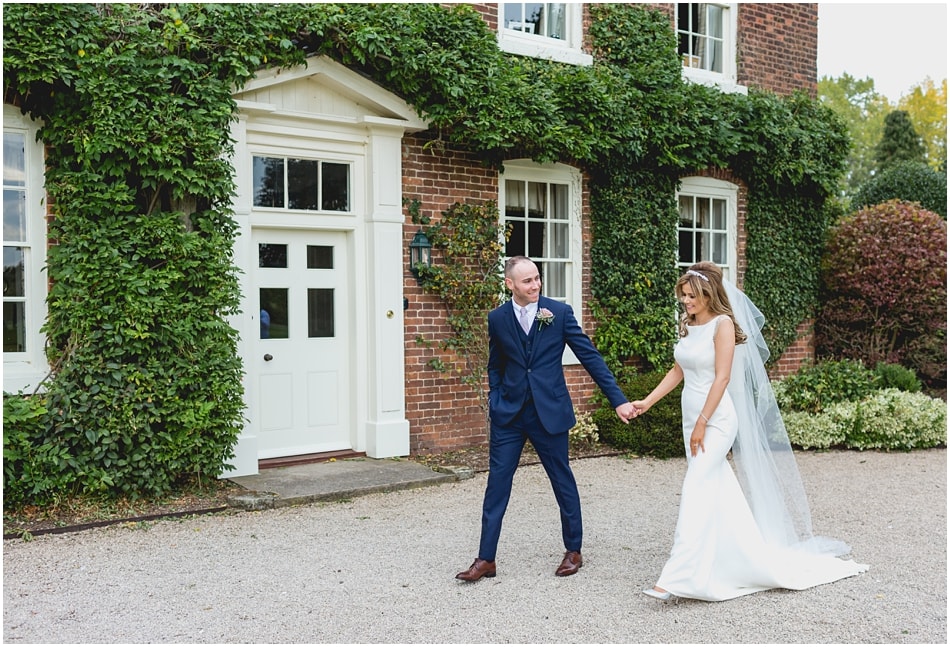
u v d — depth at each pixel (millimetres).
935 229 11430
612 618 3922
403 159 7836
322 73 7191
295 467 7246
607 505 6230
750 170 10328
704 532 4125
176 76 6145
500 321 4508
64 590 4285
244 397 6996
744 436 4586
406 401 7910
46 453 5680
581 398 9109
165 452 6078
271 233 7375
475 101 7582
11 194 6164
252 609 4027
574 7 9156
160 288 6039
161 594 4238
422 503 6223
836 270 11461
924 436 8836
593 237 9219
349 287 7793
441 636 3697
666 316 9484
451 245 7988
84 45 5852
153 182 6113
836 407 8938
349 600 4156
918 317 11523
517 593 4266
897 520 5867
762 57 10633
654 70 9172
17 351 6199
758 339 4859
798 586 4355
